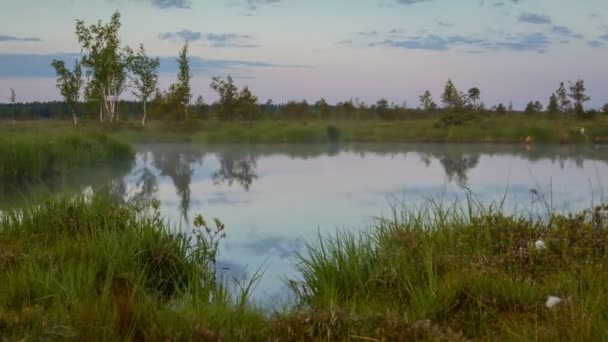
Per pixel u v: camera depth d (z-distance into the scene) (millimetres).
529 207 11438
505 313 4883
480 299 5039
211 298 6020
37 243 7359
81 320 4238
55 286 5398
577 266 5703
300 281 6879
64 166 21031
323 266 6453
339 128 43906
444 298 5156
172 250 7203
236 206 12938
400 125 47219
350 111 66500
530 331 4125
